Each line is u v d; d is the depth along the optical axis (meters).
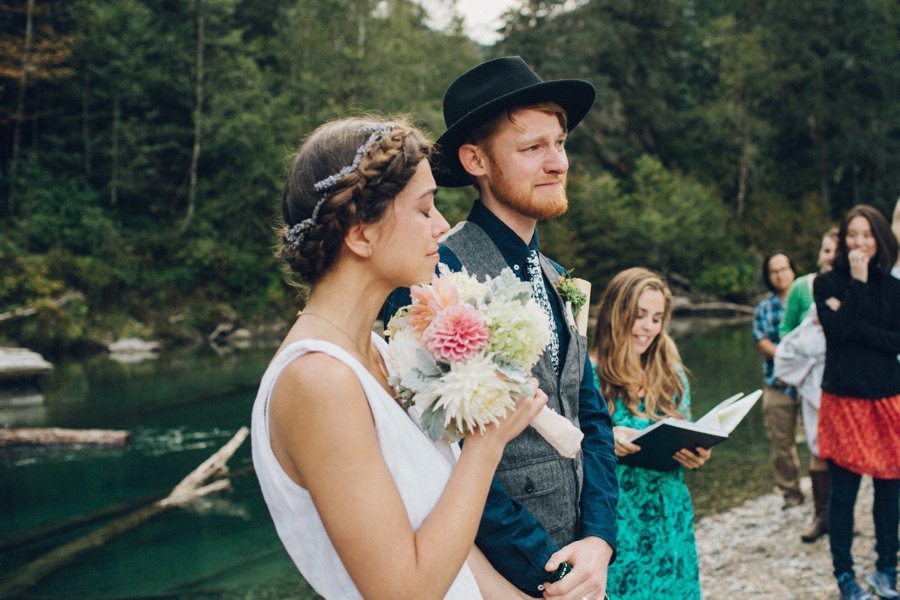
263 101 27.55
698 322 26.12
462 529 1.18
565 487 1.81
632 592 2.69
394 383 1.31
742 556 4.65
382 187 1.22
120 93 25.64
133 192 25.69
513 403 1.28
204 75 27.25
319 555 1.20
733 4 45.59
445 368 1.29
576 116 2.00
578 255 29.25
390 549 1.12
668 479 2.79
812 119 39.91
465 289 1.41
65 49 23.98
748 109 40.81
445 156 1.98
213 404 11.28
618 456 2.72
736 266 32.78
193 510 6.29
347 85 28.31
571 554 1.69
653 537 2.73
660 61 40.06
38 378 14.33
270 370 1.19
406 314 1.46
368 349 1.32
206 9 26.70
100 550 5.43
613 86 38.25
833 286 3.71
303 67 29.58
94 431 8.80
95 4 25.31
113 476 7.43
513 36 36.62
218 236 25.88
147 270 23.83
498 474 1.74
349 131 1.27
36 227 22.77
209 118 26.25
